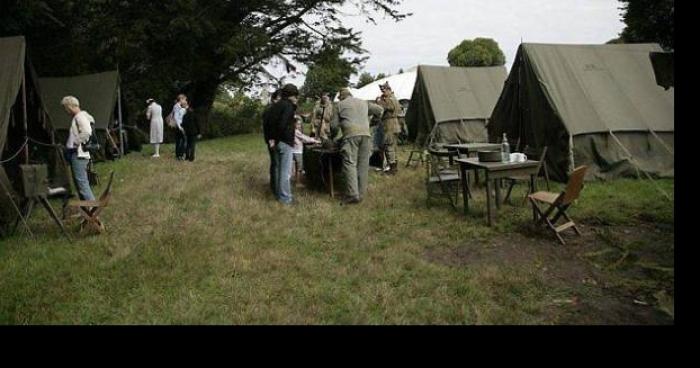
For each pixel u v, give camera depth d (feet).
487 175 20.80
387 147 34.58
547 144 30.63
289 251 18.48
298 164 30.81
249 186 30.68
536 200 19.94
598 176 29.37
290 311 13.55
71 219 23.02
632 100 31.22
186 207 25.58
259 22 76.95
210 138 79.56
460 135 48.29
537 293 14.40
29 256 18.31
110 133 45.24
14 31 49.55
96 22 63.93
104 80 46.14
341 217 23.16
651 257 16.62
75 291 15.11
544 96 30.37
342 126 25.73
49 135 28.66
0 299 14.49
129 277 16.01
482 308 13.52
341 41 80.12
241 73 80.07
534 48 31.81
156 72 69.41
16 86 23.41
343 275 16.03
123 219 23.58
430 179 25.16
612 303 13.64
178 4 63.87
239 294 14.61
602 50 33.37
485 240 19.47
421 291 14.71
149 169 38.22
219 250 18.58
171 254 17.97
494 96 50.72
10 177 25.80
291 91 25.59
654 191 26.14
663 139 30.50
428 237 19.94
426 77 49.57
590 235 19.60
